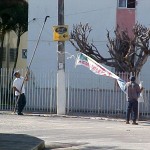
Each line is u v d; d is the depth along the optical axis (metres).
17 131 28.19
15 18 56.53
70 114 40.66
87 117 38.28
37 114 39.88
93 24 47.69
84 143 23.70
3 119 35.09
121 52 43.41
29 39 48.84
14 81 39.03
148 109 41.22
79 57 40.47
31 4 48.75
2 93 43.44
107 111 42.84
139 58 42.00
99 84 43.50
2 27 57.84
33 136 24.45
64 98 40.09
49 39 48.31
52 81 43.78
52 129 29.56
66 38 39.75
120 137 26.17
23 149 19.66
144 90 40.91
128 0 47.59
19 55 62.62
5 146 20.44
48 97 43.91
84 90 43.81
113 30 47.47
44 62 48.41
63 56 40.12
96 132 28.33
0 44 60.16
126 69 42.25
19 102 38.97
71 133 27.70
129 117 34.50
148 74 45.81
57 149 21.88
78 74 44.03
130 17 47.53
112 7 47.66
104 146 22.75
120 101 42.47
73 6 47.91
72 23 47.84
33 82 44.34
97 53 46.22
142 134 27.70
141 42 41.44
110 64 43.72
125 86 35.31
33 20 48.72
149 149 21.95
